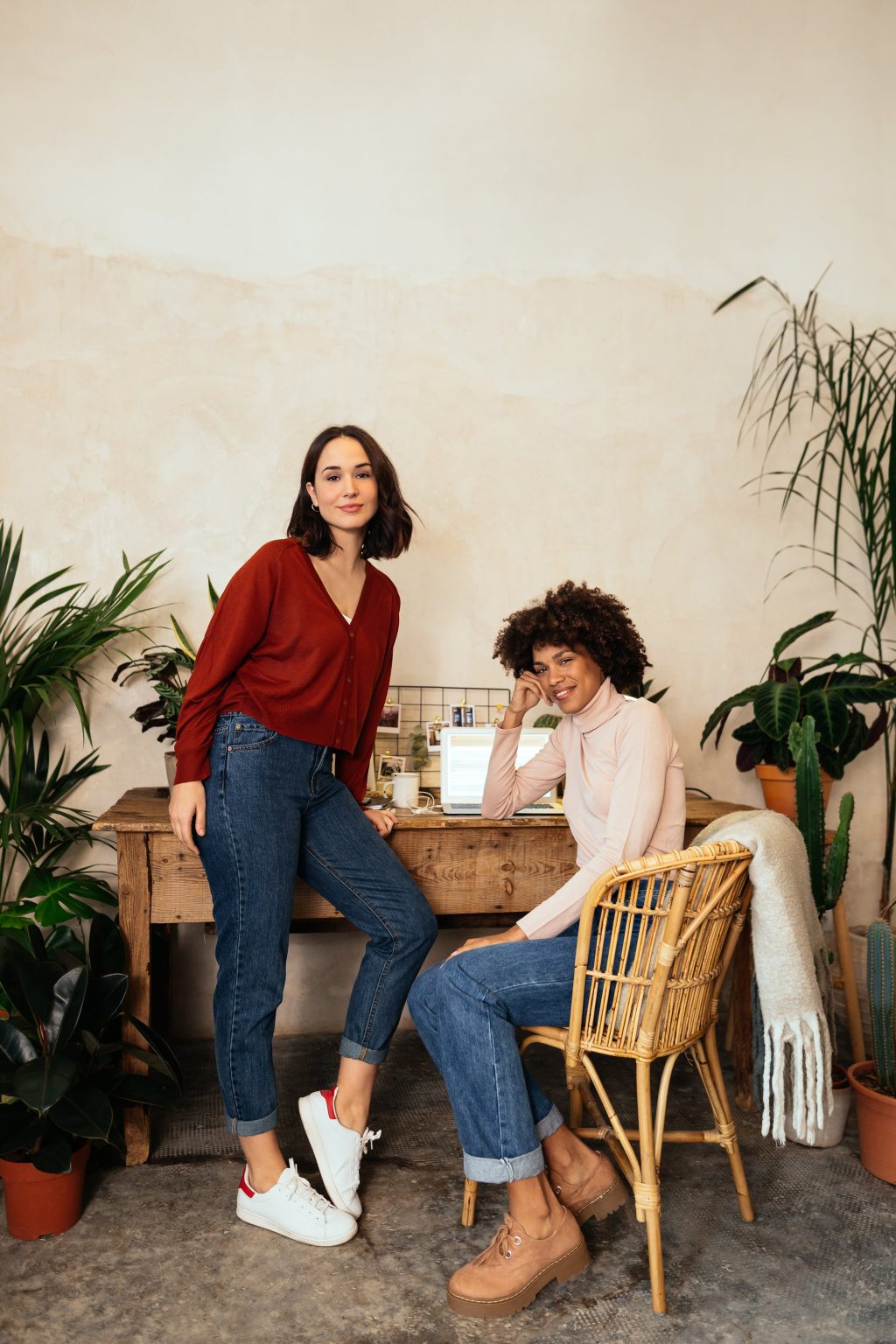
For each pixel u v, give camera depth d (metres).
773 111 3.31
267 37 2.94
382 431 3.01
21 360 2.79
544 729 2.72
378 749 2.92
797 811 2.47
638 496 3.20
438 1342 1.62
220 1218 1.99
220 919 1.97
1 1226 1.96
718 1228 1.97
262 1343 1.61
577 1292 1.76
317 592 2.00
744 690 3.05
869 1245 1.92
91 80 2.84
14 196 2.79
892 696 2.89
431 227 3.04
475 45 3.08
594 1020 1.80
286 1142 2.30
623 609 2.05
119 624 2.85
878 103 3.39
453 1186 2.14
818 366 3.28
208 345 2.90
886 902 3.26
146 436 2.87
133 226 2.86
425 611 3.04
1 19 2.79
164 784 2.89
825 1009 2.14
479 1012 1.77
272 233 2.94
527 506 3.11
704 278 3.25
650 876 1.70
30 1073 1.80
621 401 3.18
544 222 3.13
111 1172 2.17
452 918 2.67
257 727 1.95
